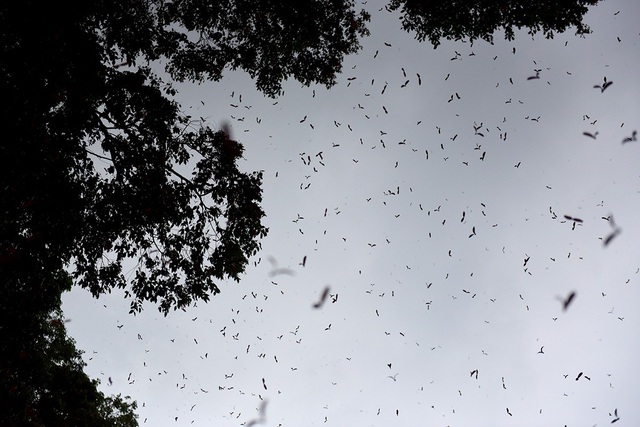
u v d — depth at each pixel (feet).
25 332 28.53
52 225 24.22
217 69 30.50
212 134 28.12
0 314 26.32
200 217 27.86
